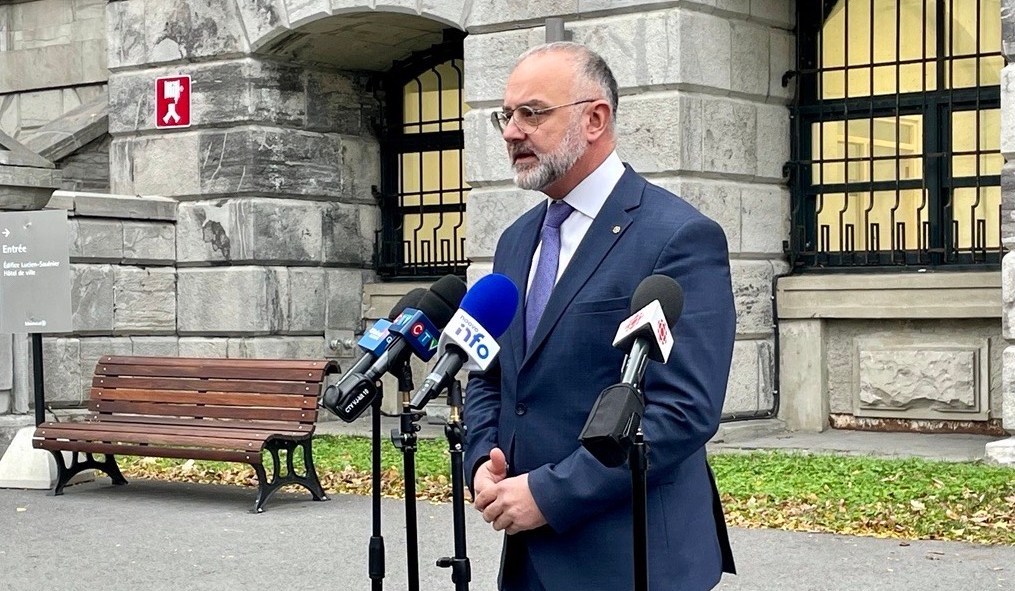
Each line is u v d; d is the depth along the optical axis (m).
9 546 8.13
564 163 3.69
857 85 11.97
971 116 11.47
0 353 11.41
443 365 3.55
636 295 3.23
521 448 3.73
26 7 17.23
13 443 10.35
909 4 11.73
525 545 3.70
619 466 3.30
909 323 11.63
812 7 12.16
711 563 3.71
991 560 7.16
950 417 11.45
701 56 11.29
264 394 9.53
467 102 12.20
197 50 13.92
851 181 11.98
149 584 7.14
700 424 3.49
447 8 12.33
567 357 3.66
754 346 11.85
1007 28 9.80
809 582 6.79
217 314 13.75
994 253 11.36
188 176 13.97
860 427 11.88
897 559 7.22
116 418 10.12
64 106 17.02
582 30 11.54
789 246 12.16
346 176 14.45
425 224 14.52
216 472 10.60
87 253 13.27
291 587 7.03
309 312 14.06
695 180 11.31
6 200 11.41
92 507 9.38
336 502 9.43
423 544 7.98
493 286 3.55
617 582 3.56
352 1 12.93
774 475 9.38
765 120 11.96
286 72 13.95
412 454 3.83
